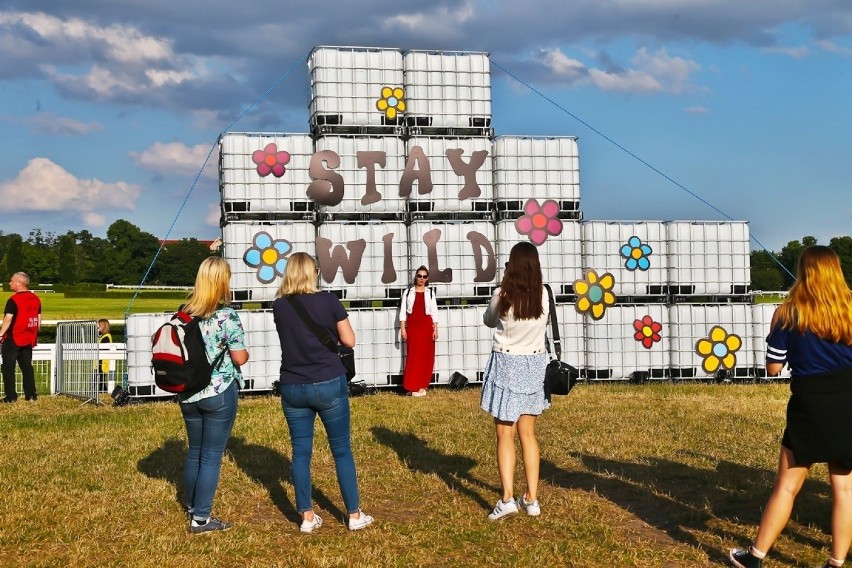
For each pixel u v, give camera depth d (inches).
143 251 4598.9
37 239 6466.5
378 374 540.4
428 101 568.7
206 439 239.9
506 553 222.1
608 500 272.8
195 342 234.4
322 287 541.0
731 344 583.8
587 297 574.2
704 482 294.2
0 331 526.0
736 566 209.0
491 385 250.8
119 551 225.0
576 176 575.8
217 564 215.3
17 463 327.9
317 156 546.3
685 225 588.7
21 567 211.2
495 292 252.8
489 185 569.0
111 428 409.1
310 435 241.8
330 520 254.5
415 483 295.4
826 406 192.2
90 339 528.7
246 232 532.7
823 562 212.5
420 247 550.9
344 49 560.4
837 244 3395.7
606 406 456.1
